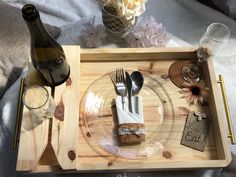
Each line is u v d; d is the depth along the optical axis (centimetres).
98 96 84
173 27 114
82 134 79
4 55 92
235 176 74
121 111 79
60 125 74
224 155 73
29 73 81
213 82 83
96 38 95
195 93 85
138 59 91
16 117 81
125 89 84
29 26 68
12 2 120
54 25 110
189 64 89
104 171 74
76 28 103
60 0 121
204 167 73
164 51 88
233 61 102
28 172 70
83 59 90
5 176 80
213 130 80
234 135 84
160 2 117
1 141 83
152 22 96
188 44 100
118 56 89
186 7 118
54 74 79
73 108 77
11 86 93
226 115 81
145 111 83
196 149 78
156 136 79
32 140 71
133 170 74
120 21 88
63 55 82
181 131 80
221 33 85
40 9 119
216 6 129
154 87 86
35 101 75
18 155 69
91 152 77
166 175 77
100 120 81
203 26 114
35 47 75
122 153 76
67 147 71
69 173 77
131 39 95
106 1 82
